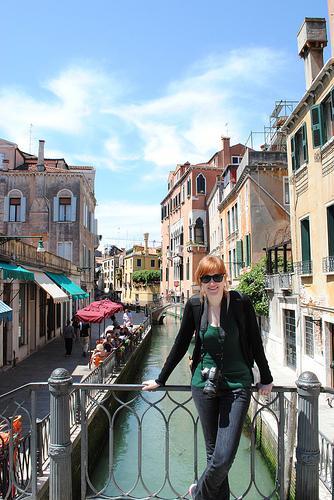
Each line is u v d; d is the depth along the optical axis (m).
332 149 10.95
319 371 11.92
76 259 30.41
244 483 8.43
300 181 13.62
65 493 3.31
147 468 9.55
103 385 3.40
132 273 72.38
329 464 5.82
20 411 9.47
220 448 2.74
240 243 23.58
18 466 5.29
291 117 13.77
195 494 3.02
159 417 13.03
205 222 42.72
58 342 22.58
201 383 2.97
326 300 11.41
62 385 3.36
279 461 3.41
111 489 8.60
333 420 8.73
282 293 15.27
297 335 13.80
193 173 43.00
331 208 11.38
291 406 6.87
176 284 48.41
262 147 26.75
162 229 59.19
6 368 14.41
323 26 13.20
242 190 23.33
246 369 2.97
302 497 3.17
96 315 16.72
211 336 2.95
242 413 2.83
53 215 30.52
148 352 28.19
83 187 31.77
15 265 13.95
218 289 2.96
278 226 21.17
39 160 31.02
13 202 30.56
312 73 13.16
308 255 13.45
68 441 3.39
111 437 3.54
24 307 17.39
